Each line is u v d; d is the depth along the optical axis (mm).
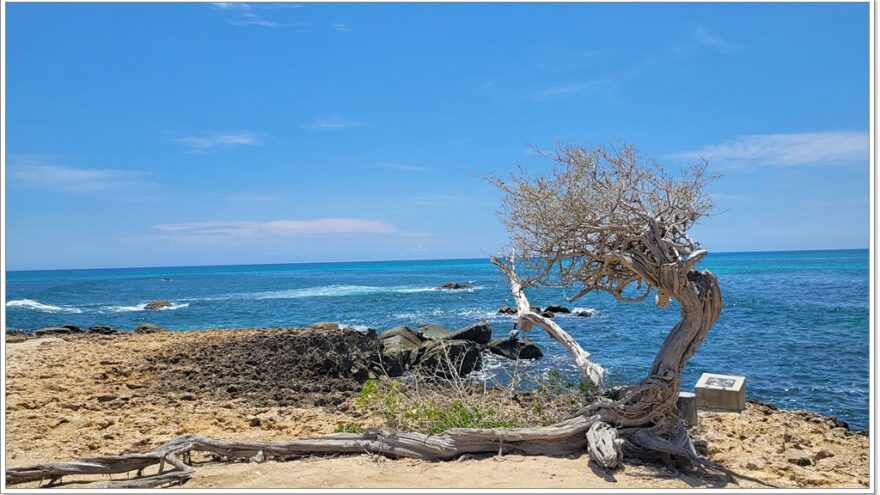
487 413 7980
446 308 38094
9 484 5809
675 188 6773
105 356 14602
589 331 25000
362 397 9531
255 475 6199
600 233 6887
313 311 38062
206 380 12750
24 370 12750
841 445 8867
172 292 60781
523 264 7477
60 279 108125
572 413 7844
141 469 6359
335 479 6008
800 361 17875
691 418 8953
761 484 6199
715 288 6793
